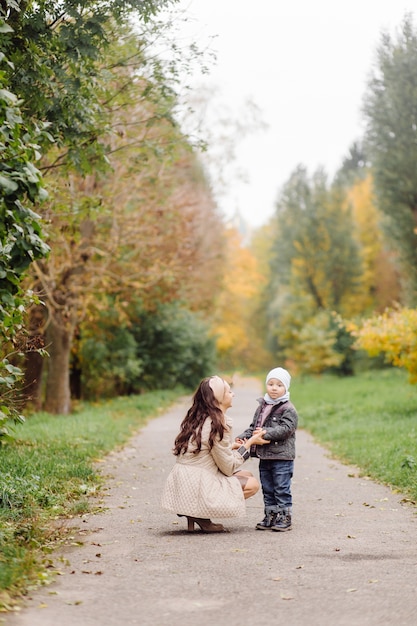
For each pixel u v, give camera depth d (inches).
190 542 291.6
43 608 207.5
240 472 332.8
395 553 272.2
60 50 385.7
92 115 411.2
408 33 1451.8
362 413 810.8
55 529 310.0
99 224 921.5
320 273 2226.9
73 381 1254.9
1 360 287.3
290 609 207.0
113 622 196.9
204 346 1696.6
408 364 782.5
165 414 1075.9
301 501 385.7
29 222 230.2
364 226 2400.3
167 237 1034.1
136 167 602.9
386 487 427.5
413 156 1457.9
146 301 1235.2
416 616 199.9
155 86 504.4
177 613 204.1
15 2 340.5
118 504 375.6
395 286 2268.7
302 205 2255.2
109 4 405.4
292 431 318.7
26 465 424.8
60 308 898.7
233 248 2508.6
